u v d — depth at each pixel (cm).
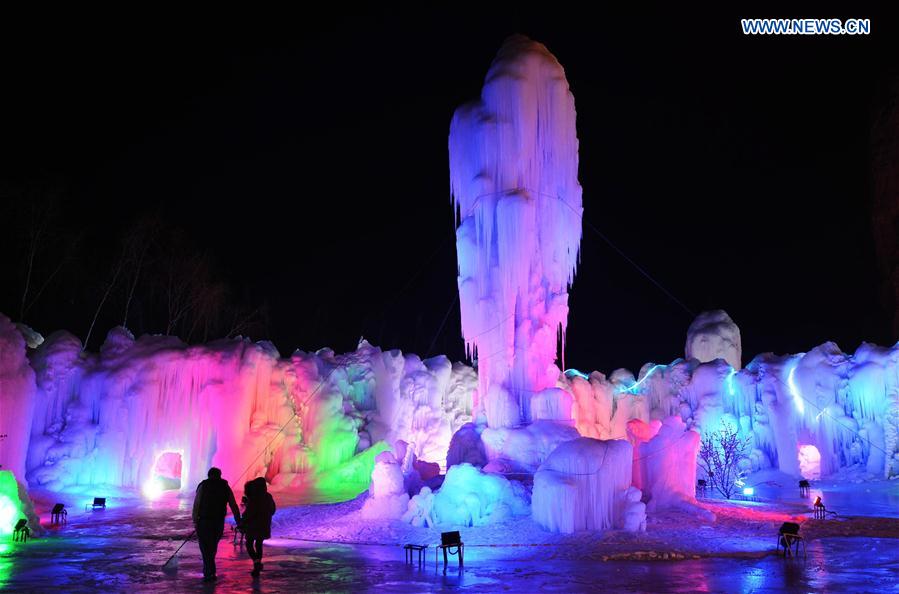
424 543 1553
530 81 2152
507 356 2089
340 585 1101
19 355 2455
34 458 2592
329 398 3084
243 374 2853
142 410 2777
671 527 1666
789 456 3114
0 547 1519
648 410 3447
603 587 1088
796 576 1166
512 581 1138
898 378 2914
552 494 1617
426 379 3569
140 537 1698
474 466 1883
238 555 1412
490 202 2125
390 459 1897
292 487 2841
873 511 2056
